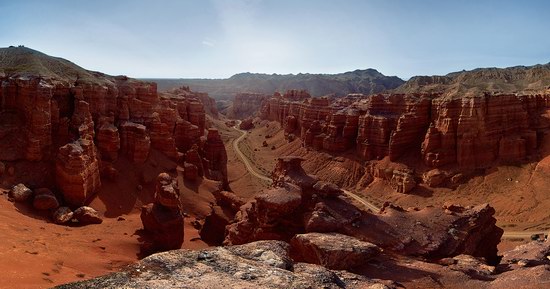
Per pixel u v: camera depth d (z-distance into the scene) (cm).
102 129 6712
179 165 7938
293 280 1552
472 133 7888
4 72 6600
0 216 4281
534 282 2583
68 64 8325
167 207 5031
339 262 2902
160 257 1587
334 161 9994
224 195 6175
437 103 8706
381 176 8706
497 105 8000
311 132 11544
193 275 1479
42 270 2897
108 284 1332
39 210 5116
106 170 6438
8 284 2377
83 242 4266
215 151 9369
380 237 3481
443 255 3412
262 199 3956
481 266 3123
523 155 7756
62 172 5559
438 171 7919
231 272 1552
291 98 18075
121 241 4631
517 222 6159
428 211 4091
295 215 3928
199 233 5872
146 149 7181
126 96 7700
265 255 1809
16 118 6019
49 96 6050
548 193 6619
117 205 6084
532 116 8394
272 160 12181
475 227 3881
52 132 6141
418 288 2642
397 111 9644
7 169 5525
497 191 7188
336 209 3791
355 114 10281
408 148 8856
